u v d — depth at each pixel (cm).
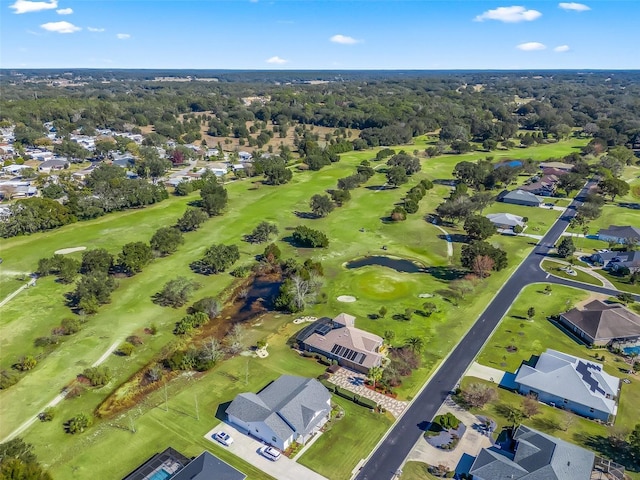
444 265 13175
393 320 10225
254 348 9306
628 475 6266
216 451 6700
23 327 9962
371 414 7450
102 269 12069
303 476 6281
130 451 6712
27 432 7131
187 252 13988
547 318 10262
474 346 9256
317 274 11994
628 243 13900
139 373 8581
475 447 6769
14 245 14388
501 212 17562
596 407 7294
